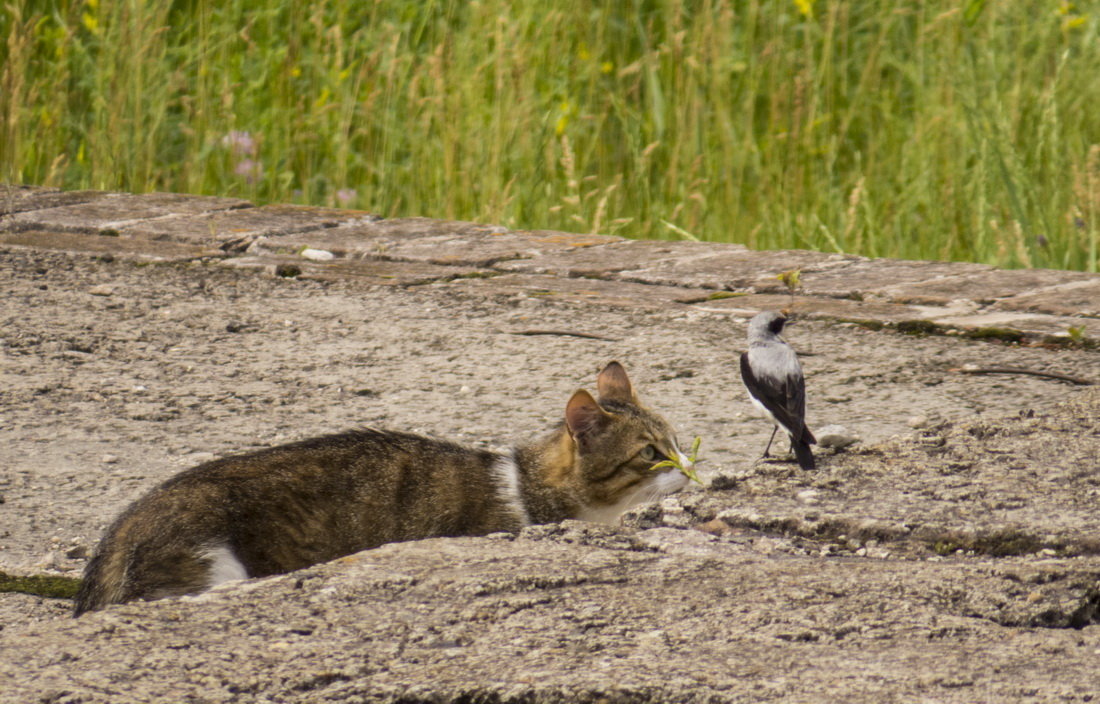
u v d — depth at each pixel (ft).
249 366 35.63
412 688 15.23
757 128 66.03
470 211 58.85
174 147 67.46
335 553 23.59
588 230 57.93
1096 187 50.80
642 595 17.93
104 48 66.13
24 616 22.35
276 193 64.08
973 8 62.39
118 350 36.73
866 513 21.54
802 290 42.73
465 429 30.96
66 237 49.60
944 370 34.65
